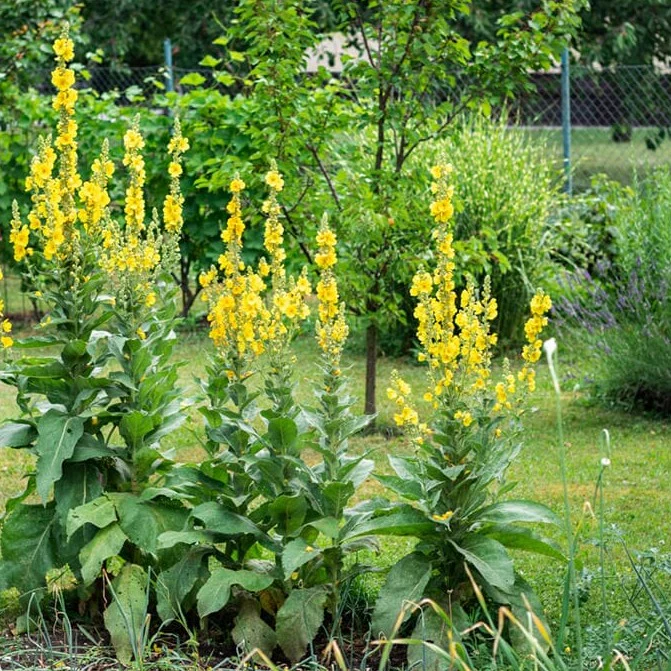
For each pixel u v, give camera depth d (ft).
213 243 38.78
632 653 14.14
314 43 26.78
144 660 14.66
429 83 26.96
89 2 66.54
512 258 35.68
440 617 14.60
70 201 16.12
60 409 16.20
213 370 15.93
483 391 15.56
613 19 61.98
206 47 65.10
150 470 16.62
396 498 22.57
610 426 28.37
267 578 15.12
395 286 35.91
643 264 30.12
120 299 16.38
